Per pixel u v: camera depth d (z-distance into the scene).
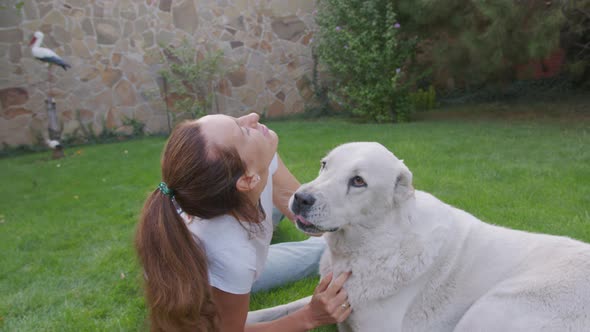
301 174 5.57
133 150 8.37
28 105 9.30
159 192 1.97
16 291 3.30
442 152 6.37
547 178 4.94
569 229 3.60
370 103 9.71
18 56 9.10
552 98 11.16
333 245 2.40
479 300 2.15
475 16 8.39
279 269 3.11
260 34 11.04
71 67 9.49
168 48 10.10
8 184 6.44
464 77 9.73
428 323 2.28
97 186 6.02
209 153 1.90
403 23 10.06
